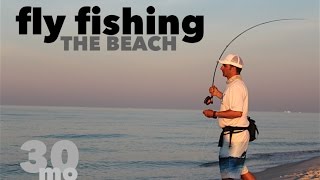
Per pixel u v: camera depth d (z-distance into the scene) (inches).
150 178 618.5
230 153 196.9
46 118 2847.0
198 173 644.1
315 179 346.3
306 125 2721.5
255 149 1103.0
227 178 199.2
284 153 906.7
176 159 888.9
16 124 2059.5
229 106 195.8
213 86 208.1
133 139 1422.2
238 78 198.5
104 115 4109.3
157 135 1599.4
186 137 1526.8
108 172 703.1
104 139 1413.6
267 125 2662.4
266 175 409.7
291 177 365.7
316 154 872.3
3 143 1254.3
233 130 195.9
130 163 824.3
